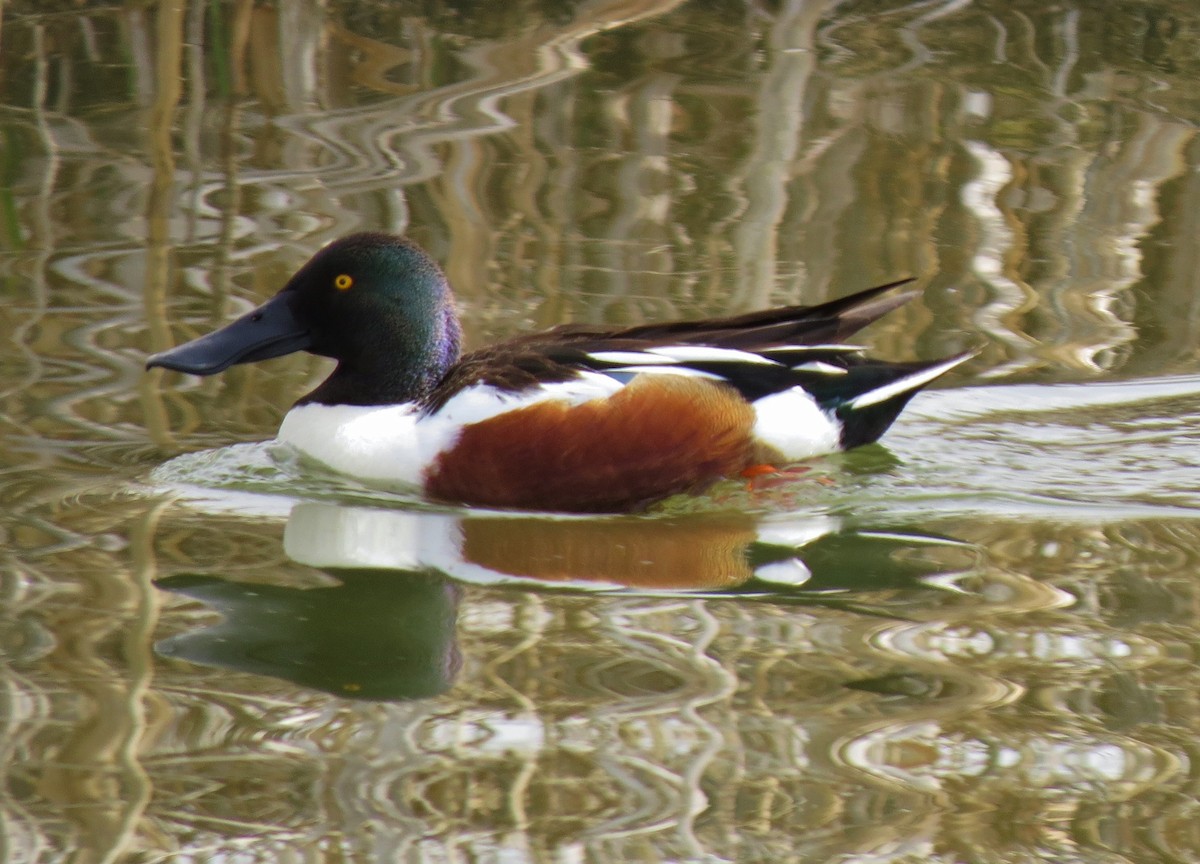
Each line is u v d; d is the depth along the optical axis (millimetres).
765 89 18219
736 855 6469
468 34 19609
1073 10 20859
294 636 8500
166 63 16812
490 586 9273
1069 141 17062
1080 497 10750
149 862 6398
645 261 14367
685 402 10688
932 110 17828
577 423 10500
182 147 16578
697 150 16781
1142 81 18734
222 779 7027
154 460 10977
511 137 16938
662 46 19484
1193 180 16156
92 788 6934
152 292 13406
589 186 15938
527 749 7320
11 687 7820
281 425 11312
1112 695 7777
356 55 18984
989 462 11398
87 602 8836
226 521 10125
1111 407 12195
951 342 13258
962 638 8461
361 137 16891
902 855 6492
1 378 12016
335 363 13031
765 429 11000
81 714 7578
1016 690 7832
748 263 14406
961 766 7137
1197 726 7477
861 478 11070
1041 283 14297
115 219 14875
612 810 6816
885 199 15797
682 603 9000
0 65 18172
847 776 7070
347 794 6918
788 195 15852
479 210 15266
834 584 9305
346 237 11250
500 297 13516
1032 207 15680
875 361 11398
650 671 8078
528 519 10508
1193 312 13773
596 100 17906
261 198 15352
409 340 11117
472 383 10781
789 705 7719
